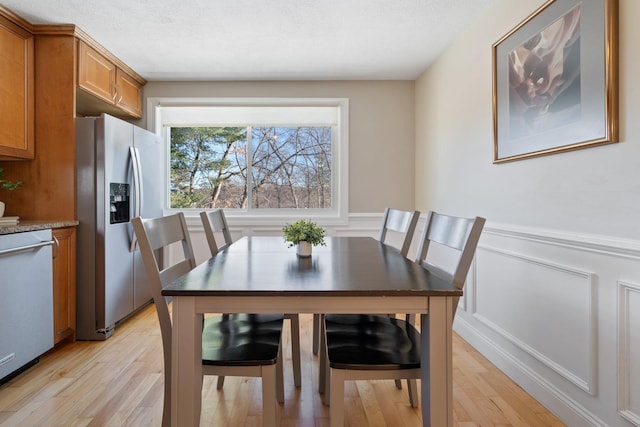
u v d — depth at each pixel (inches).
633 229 56.5
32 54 108.9
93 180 110.7
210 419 70.3
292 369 91.7
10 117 101.2
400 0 96.0
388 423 69.5
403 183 159.8
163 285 57.8
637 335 56.2
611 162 60.2
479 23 103.8
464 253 51.9
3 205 96.3
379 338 60.4
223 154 164.1
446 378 46.8
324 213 164.6
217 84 156.9
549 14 73.4
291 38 117.6
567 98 68.7
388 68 144.9
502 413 72.9
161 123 160.2
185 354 46.8
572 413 68.2
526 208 82.9
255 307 46.8
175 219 69.1
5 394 78.6
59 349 103.1
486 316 99.8
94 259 110.6
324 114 161.8
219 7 99.0
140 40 118.4
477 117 105.3
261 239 100.7
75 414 71.1
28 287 88.4
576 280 67.6
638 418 55.9
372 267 59.7
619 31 58.5
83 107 136.5
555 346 73.1
